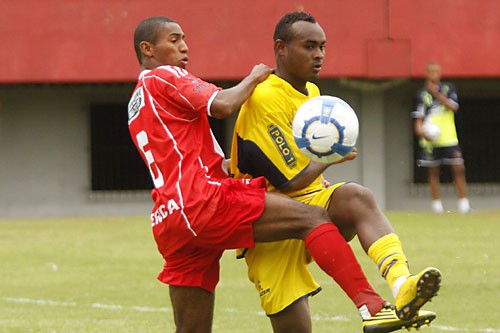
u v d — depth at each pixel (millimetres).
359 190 21031
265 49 65625
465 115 72750
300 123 21125
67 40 65312
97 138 70188
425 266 41219
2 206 68500
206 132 22266
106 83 67750
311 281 22766
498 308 32500
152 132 21891
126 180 70562
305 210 20859
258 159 22031
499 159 73000
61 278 40125
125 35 65438
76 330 29750
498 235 51625
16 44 64938
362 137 68562
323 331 29281
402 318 19609
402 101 70750
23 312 32906
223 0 65438
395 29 66250
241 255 22938
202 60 65500
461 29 66750
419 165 66000
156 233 21781
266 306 22484
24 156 68625
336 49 65938
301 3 65812
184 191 21078
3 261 44906
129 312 32875
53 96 68750
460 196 66125
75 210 69250
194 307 22438
